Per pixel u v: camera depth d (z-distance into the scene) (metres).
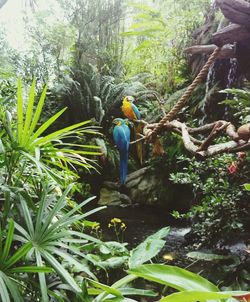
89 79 5.00
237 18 1.50
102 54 5.40
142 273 0.69
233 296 0.57
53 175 1.23
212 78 3.81
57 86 4.86
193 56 4.45
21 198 1.08
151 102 4.73
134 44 5.70
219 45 1.56
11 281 0.89
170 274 0.69
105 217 3.93
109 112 5.04
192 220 2.74
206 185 2.21
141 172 4.53
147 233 3.40
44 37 5.43
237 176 2.06
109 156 4.75
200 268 2.36
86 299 1.01
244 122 2.07
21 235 1.05
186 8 4.55
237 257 1.96
